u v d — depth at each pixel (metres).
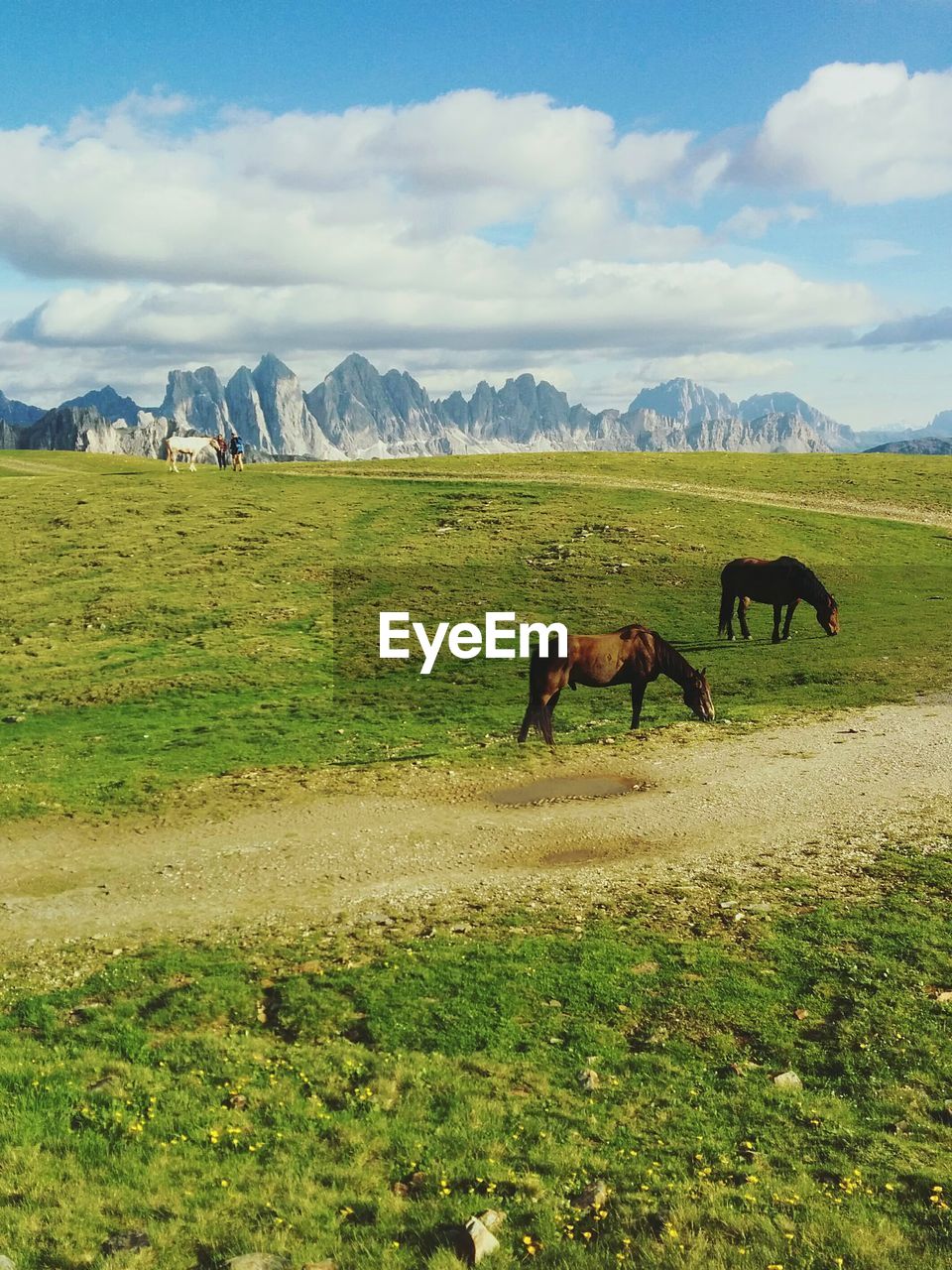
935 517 64.56
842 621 42.53
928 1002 13.07
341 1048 12.75
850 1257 8.18
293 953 15.81
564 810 22.25
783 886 17.33
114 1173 9.94
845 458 90.56
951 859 17.84
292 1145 10.51
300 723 31.77
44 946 16.62
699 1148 10.17
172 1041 13.11
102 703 34.81
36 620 46.00
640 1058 12.16
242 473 82.50
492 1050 12.55
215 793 24.78
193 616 46.06
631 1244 8.48
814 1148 10.12
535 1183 9.59
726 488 74.38
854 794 21.94
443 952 15.40
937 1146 10.12
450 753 27.30
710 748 26.34
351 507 66.88
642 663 26.55
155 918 17.62
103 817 23.34
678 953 14.94
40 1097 11.48
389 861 19.80
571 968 14.59
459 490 71.56
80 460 100.00
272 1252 8.49
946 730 26.25
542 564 53.81
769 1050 12.30
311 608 47.16
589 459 91.00
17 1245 8.59
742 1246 8.34
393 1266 8.27
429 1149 10.37
